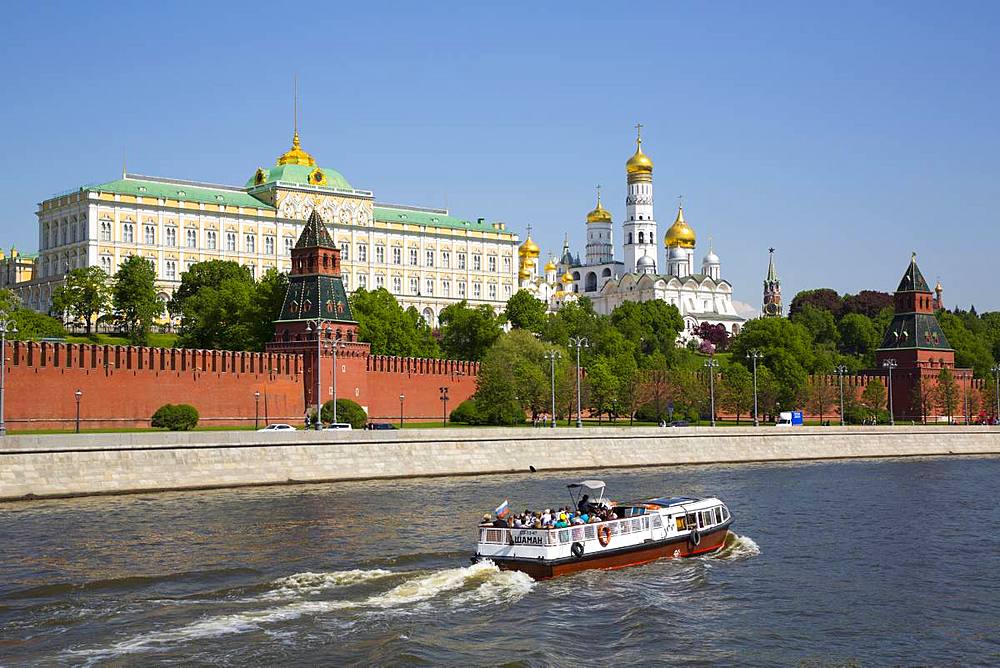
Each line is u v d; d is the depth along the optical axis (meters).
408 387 157.50
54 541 73.19
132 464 97.06
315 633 53.84
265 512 86.88
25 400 120.25
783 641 55.53
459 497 97.69
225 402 138.38
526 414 170.50
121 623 54.72
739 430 149.88
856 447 161.25
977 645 55.31
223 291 187.00
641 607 60.19
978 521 90.62
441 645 52.88
